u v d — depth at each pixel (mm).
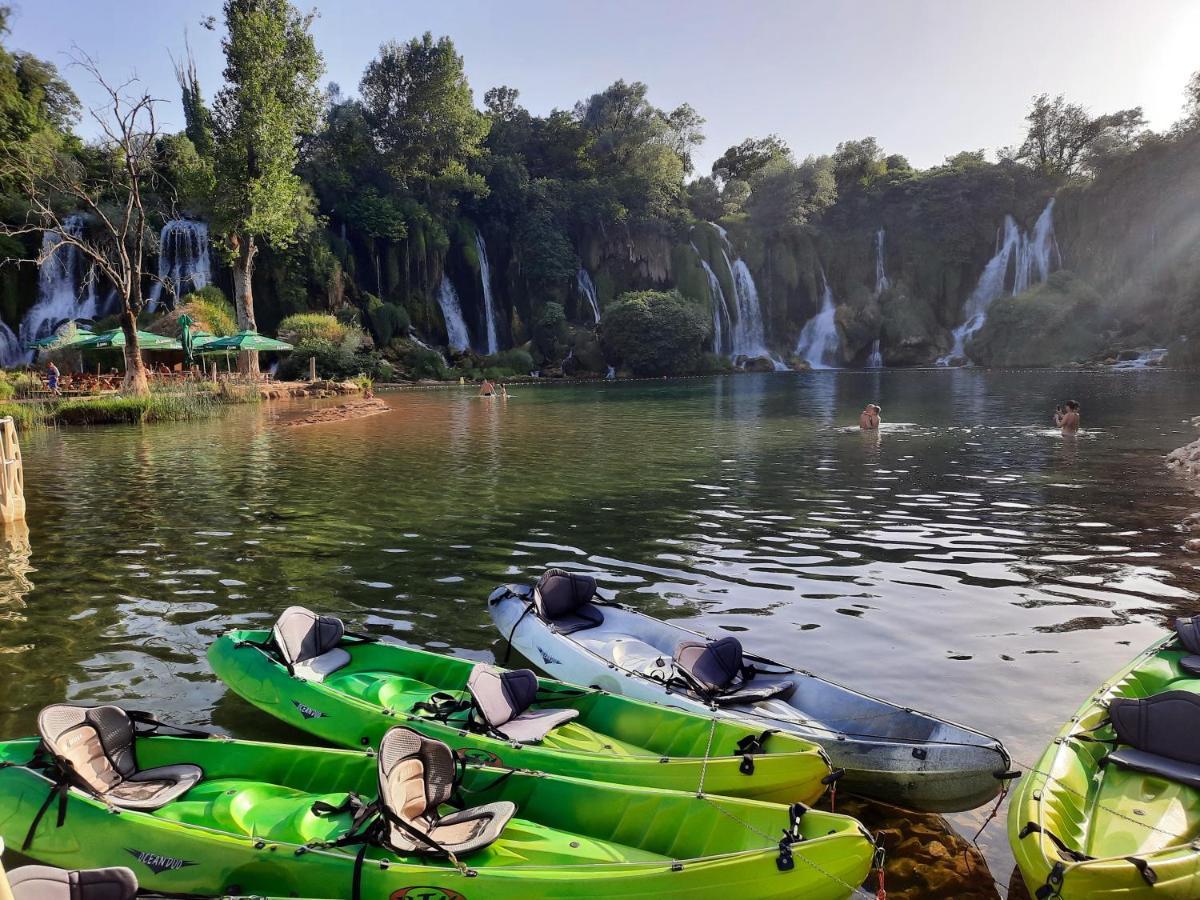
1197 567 12344
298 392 46000
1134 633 9875
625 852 5418
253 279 60250
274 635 8016
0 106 53344
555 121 87125
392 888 4992
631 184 79688
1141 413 32812
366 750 6336
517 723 6965
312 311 62094
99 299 54344
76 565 12969
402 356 63938
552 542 14266
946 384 53188
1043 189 85438
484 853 5281
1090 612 10602
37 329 52062
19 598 11430
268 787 6141
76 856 5523
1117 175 76688
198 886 5266
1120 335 72750
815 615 10656
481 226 76500
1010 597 11234
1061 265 80812
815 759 6090
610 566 12875
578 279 78562
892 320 81438
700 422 32938
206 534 14844
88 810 5602
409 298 68375
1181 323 63781
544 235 74812
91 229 53719
